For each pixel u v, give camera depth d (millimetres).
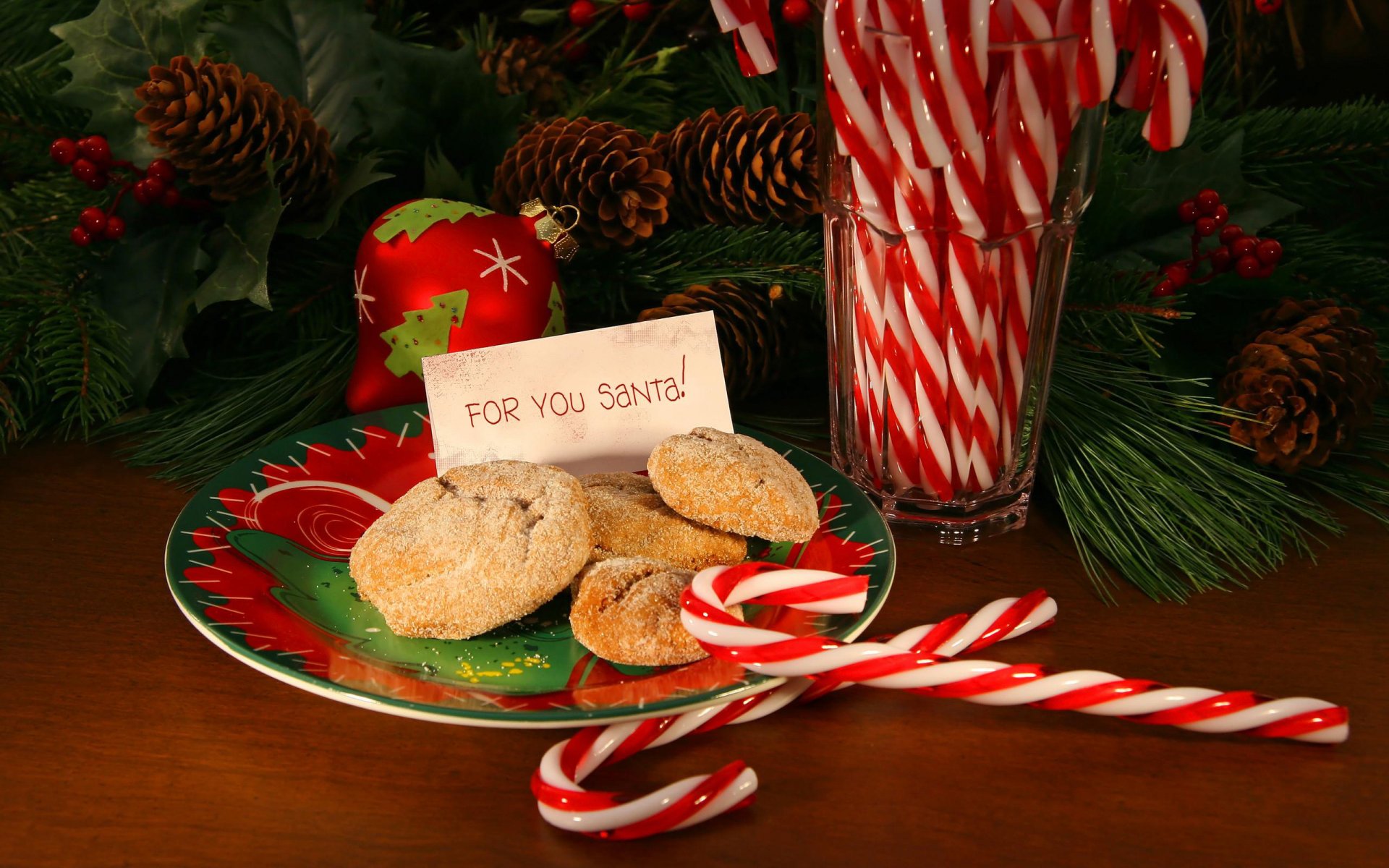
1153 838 486
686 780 485
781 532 562
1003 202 549
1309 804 495
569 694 503
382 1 735
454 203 645
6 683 535
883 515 602
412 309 633
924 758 511
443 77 679
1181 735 518
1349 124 685
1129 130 700
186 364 721
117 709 526
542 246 646
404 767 508
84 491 640
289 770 506
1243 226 669
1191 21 519
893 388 584
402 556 546
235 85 646
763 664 501
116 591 580
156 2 668
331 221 663
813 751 513
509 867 479
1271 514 608
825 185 587
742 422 679
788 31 730
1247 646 552
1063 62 533
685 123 683
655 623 523
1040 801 497
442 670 525
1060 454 624
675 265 684
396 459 631
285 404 677
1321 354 620
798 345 696
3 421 684
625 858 481
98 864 479
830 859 482
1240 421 619
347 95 694
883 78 532
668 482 572
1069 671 520
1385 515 620
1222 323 688
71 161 647
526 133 717
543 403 616
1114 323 650
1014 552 602
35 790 499
